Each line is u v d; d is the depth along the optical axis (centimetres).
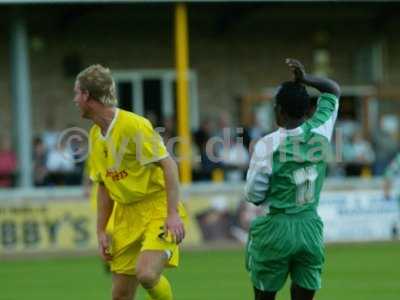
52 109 8850
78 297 4700
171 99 9094
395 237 7675
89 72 3058
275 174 3005
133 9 8612
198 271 5747
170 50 9094
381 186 7681
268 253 3025
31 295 4803
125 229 3161
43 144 7769
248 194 3044
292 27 9406
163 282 3152
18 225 7112
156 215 3138
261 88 9338
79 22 8850
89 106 3056
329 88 3119
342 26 9494
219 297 4622
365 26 9538
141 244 3161
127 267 3180
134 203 3136
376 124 9175
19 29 7844
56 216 7162
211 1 8000
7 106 8656
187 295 4697
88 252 7012
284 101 3025
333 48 9481
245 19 9219
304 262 3044
